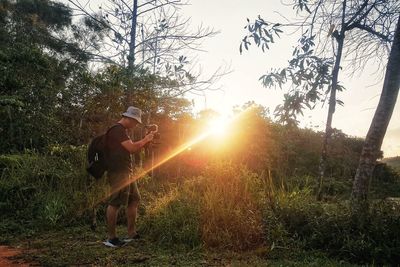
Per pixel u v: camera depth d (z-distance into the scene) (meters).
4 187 7.68
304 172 16.70
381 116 6.64
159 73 12.30
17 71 12.07
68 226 6.92
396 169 20.02
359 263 5.01
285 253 5.30
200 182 7.04
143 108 12.12
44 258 5.09
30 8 18.73
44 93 12.23
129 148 5.71
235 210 5.91
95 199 7.28
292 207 6.11
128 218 5.98
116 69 11.89
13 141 11.05
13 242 5.98
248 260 5.04
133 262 4.93
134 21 12.36
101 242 5.92
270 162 14.34
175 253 5.34
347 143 21.89
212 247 5.53
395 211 5.56
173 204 6.68
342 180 16.59
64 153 9.32
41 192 7.66
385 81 6.59
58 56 16.14
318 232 5.49
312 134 21.09
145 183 8.92
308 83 3.59
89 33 15.32
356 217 5.52
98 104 11.95
